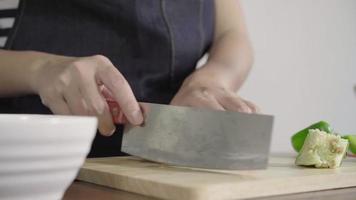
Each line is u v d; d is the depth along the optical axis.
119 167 0.58
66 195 0.50
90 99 0.60
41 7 0.83
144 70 0.88
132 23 0.86
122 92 0.59
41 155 0.34
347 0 1.85
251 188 0.50
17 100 0.82
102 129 0.63
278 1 1.59
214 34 1.00
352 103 1.91
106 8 0.85
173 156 0.58
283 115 1.65
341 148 0.66
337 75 1.84
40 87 0.65
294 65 1.67
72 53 0.85
